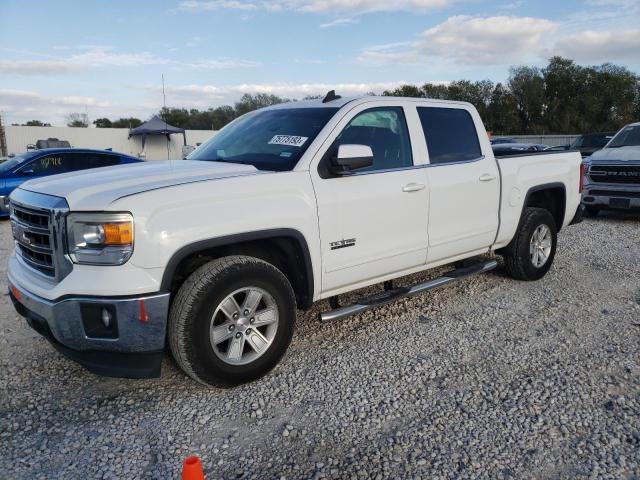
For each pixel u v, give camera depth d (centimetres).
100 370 310
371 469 264
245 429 301
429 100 469
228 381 333
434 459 272
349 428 300
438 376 362
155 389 348
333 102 422
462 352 399
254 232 333
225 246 347
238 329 337
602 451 277
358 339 425
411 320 464
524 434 293
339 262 385
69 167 1213
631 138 1014
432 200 442
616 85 5650
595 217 1048
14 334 443
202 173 346
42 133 3441
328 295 396
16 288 334
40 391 346
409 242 431
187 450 282
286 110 443
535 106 5925
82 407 327
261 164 383
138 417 314
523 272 555
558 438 289
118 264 292
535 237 559
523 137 4119
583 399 329
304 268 367
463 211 473
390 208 411
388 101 434
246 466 269
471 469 264
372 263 408
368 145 408
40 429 303
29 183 365
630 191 927
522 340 421
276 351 354
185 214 307
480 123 511
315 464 269
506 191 514
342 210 380
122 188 308
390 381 355
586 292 539
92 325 298
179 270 337
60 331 304
